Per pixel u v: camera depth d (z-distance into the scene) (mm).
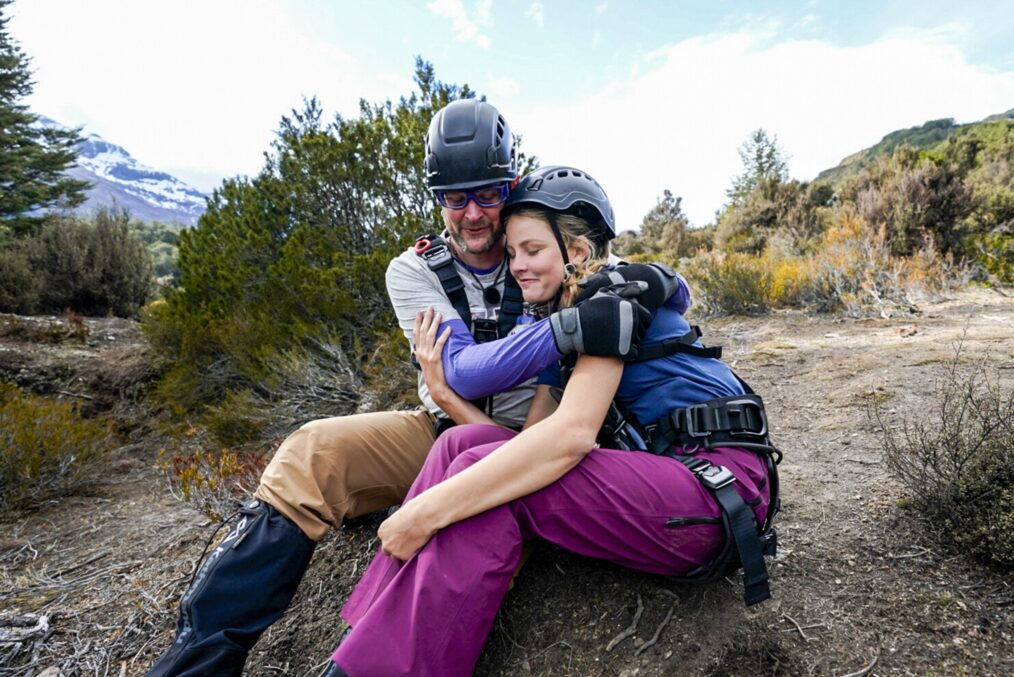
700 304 6855
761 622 1419
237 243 5551
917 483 1707
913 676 1226
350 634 1170
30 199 20906
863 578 1528
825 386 3254
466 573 1179
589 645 1460
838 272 6066
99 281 9938
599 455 1325
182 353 5598
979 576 1470
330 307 4770
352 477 1622
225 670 1381
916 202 7844
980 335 3926
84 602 2289
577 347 1299
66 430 4164
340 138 5305
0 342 6852
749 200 14891
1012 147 15992
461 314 1716
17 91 22109
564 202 1462
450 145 1581
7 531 3432
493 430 1478
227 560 1431
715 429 1354
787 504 1965
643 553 1324
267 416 4461
